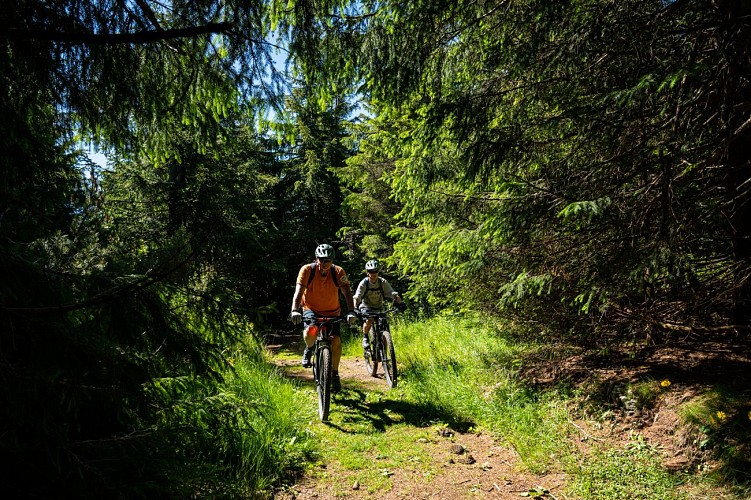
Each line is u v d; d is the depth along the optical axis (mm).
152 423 2422
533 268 4602
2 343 1497
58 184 2354
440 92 4797
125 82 2656
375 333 6594
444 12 4156
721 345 4641
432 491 3367
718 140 3711
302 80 3869
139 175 11391
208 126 3648
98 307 1854
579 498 3201
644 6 3924
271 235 15305
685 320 4594
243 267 13688
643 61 3840
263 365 5984
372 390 5941
